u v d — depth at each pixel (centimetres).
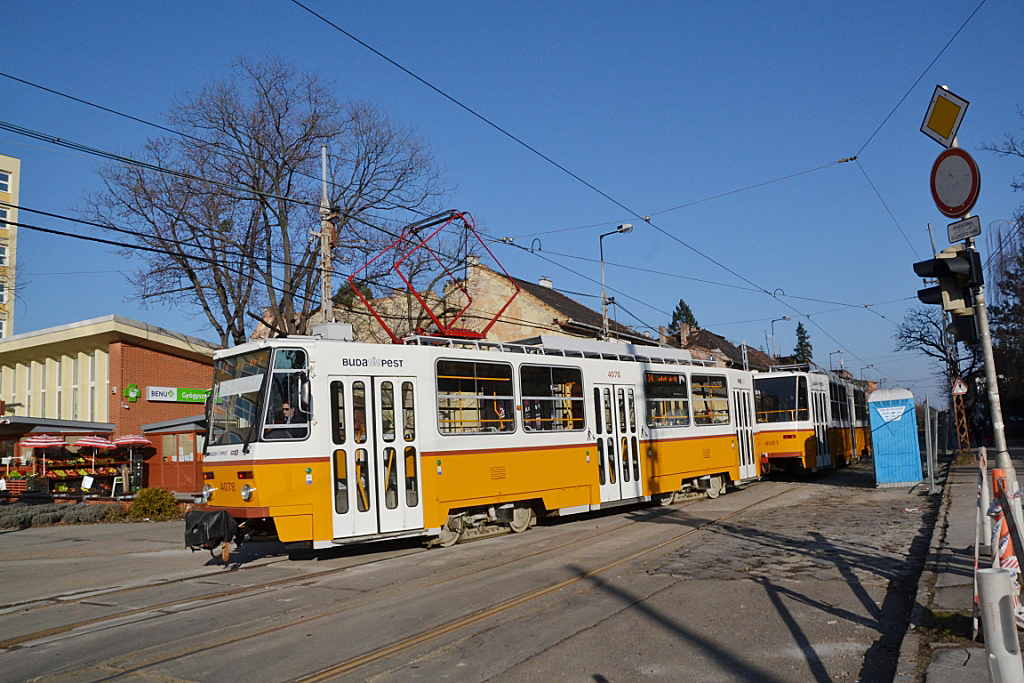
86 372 3166
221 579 1073
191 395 3130
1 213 3650
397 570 1076
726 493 2052
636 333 4509
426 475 1230
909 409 2041
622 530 1392
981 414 4650
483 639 713
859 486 2117
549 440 1452
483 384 1347
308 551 1270
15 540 1708
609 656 653
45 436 2730
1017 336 2923
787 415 2380
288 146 2572
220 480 1145
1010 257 2492
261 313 2736
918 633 657
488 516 1353
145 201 2492
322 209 1984
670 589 891
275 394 1116
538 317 3653
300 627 781
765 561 1035
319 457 1121
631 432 1653
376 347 1209
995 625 414
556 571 1019
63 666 682
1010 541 707
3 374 3647
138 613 883
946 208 810
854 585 887
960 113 816
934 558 968
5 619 900
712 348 5841
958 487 1867
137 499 2098
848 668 611
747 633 712
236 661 672
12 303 3556
